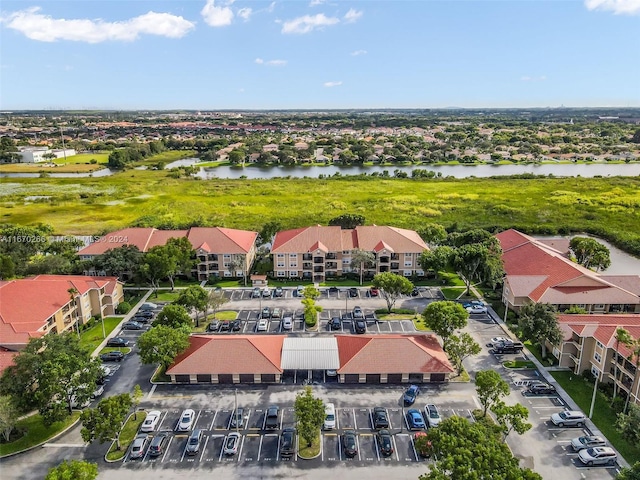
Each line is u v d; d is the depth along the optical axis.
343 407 67.81
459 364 76.25
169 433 62.66
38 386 64.56
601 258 112.75
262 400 69.69
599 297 89.44
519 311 89.69
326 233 119.94
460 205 186.50
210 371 73.00
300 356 75.94
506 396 69.38
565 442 60.41
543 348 79.81
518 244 119.25
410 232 125.44
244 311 98.94
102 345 85.19
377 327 91.38
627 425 55.78
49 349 65.81
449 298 104.88
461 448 45.53
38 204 192.88
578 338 75.00
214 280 114.62
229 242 116.88
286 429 61.34
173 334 74.88
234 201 196.88
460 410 66.94
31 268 108.69
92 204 192.88
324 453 59.00
